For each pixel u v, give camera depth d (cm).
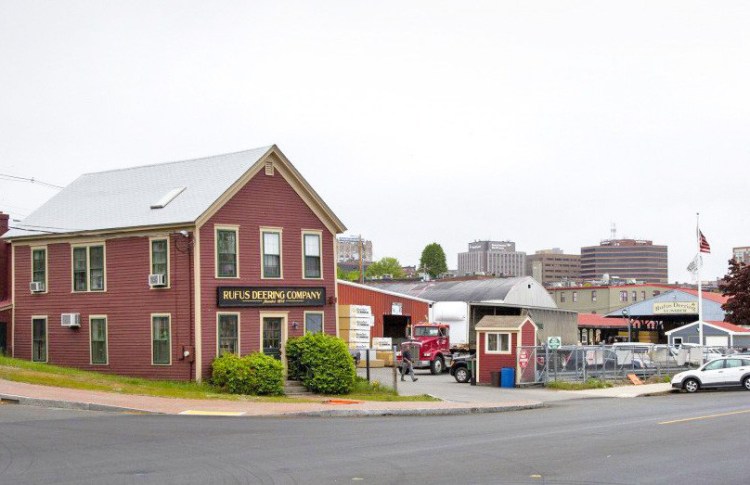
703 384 4331
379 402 3238
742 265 8581
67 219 4153
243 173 3769
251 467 1648
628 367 5009
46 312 4122
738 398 3806
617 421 2658
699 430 2367
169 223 3662
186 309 3631
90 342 3947
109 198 4206
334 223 4138
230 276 3738
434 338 5359
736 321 8419
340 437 2141
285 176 3975
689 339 7794
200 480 1506
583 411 3122
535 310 6219
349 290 5719
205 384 3566
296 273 3975
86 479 1508
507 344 4469
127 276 3841
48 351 4100
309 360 3641
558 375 4569
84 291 3991
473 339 6319
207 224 3666
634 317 9706
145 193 4088
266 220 3884
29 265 4216
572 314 7181
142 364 3762
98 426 2253
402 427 2419
